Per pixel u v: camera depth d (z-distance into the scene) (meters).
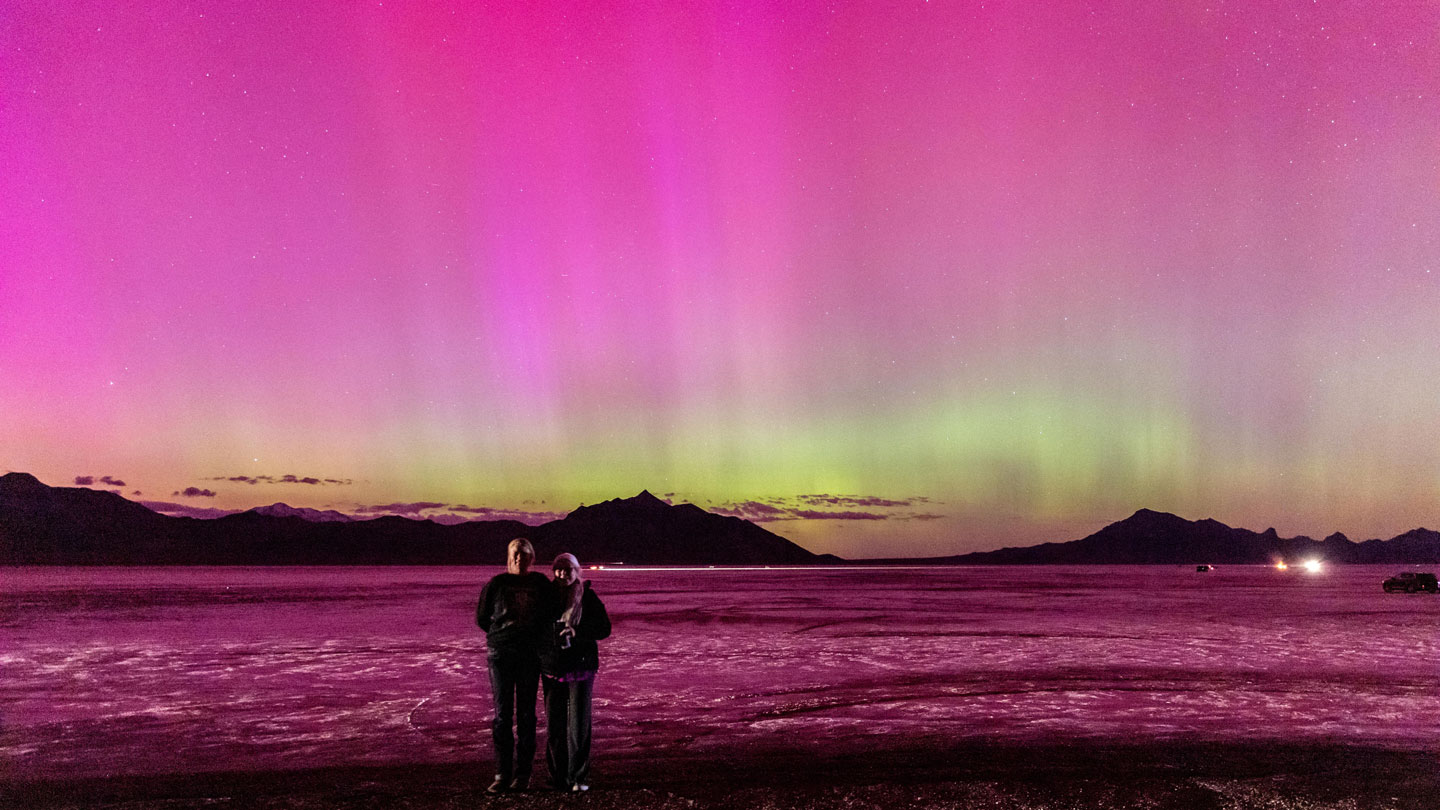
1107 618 26.17
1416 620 26.06
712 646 17.53
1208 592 49.44
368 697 11.05
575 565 6.54
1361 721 9.41
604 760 7.41
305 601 37.41
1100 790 6.32
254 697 11.05
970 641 18.69
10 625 23.05
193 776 6.90
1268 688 11.92
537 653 6.34
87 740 8.38
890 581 72.19
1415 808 5.93
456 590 52.16
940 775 6.83
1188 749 7.87
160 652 16.33
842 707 10.31
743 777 6.76
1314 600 39.59
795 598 39.28
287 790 6.41
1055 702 10.70
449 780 6.72
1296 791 6.33
